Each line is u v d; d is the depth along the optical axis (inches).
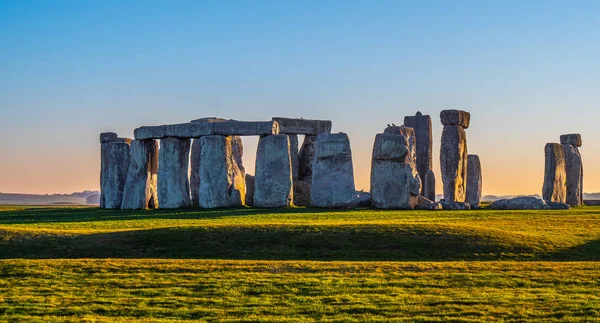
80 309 934.4
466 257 1256.8
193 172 2438.5
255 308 930.1
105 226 1595.7
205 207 2215.8
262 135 2234.3
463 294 974.4
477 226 1454.2
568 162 2768.2
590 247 1318.9
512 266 1128.8
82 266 1127.0
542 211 1999.3
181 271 1103.0
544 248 1302.9
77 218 1836.9
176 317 904.3
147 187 2301.9
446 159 2404.0
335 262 1168.8
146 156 2316.7
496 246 1301.7
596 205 2778.1
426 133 2645.2
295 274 1080.8
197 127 2260.1
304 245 1317.7
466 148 2449.6
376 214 1843.0
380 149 2142.0
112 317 906.1
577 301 934.4
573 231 1469.0
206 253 1285.7
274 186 2194.9
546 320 866.8
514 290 995.3
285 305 942.4
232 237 1353.3
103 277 1074.1
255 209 2075.5
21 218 1873.8
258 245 1321.4
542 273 1079.6
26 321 888.9
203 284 1033.5
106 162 2472.9
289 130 2623.0
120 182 2431.1
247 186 2500.0
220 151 2231.8
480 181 2615.7
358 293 987.3
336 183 2178.9
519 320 869.2
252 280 1048.2
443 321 870.4
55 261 1166.3
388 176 2135.8
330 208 2134.6
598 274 1071.0
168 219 1747.0
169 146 2277.3
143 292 1003.3
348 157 2199.8
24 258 1272.1
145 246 1316.4
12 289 1021.8
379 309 916.6
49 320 891.4
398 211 1984.5
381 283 1031.0
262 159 2212.1
